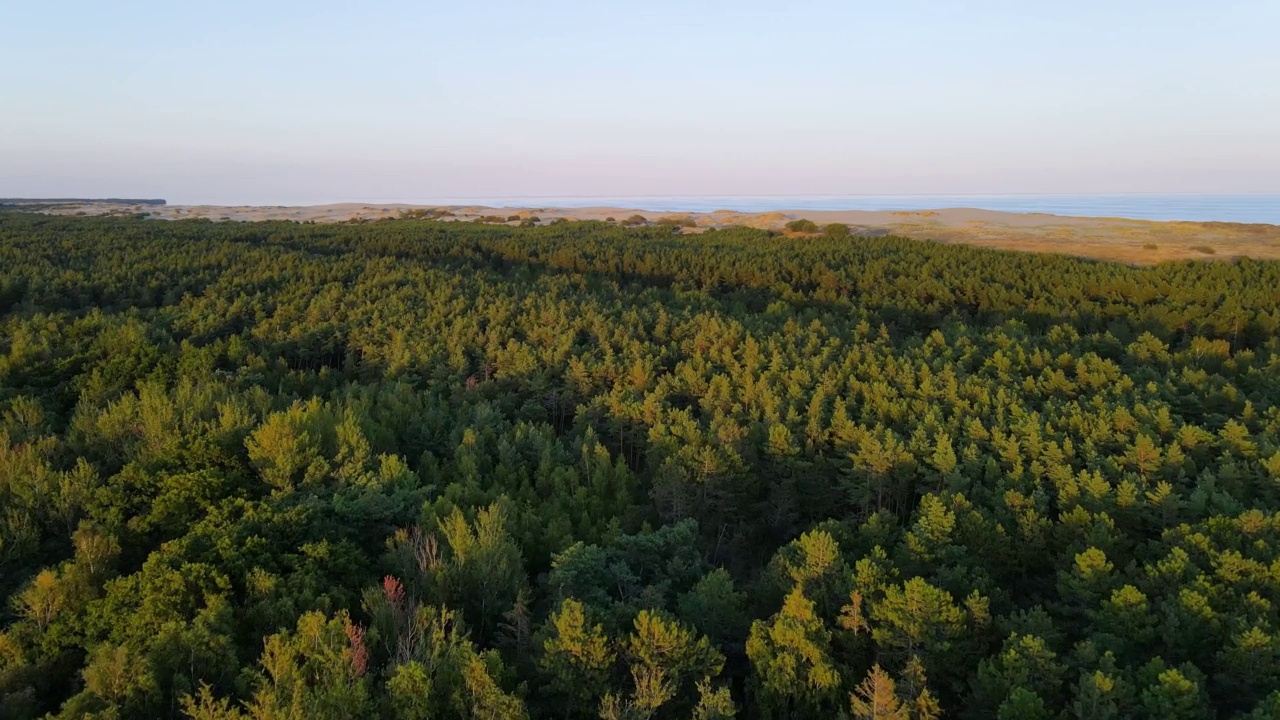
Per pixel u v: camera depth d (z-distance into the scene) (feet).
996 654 109.81
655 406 204.85
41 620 112.98
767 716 105.40
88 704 93.91
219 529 123.85
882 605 113.29
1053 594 135.13
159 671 99.66
